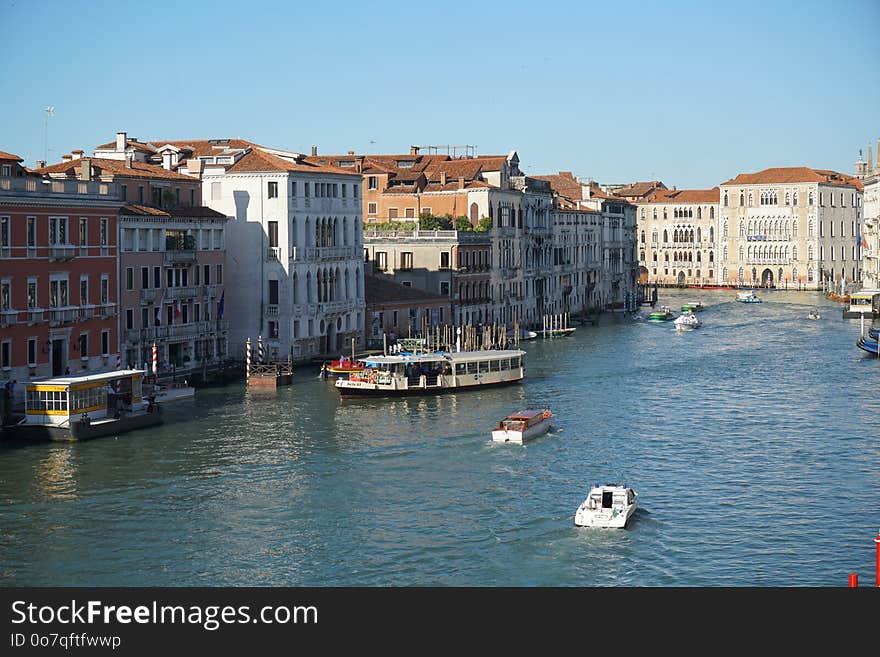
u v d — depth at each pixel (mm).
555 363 93312
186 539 43500
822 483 51344
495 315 121312
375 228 112938
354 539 43656
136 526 44938
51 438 58531
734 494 49656
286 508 47406
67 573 40125
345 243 97000
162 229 78062
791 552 42281
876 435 61406
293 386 78375
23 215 64312
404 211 120375
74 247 68125
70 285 68375
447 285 111562
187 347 80812
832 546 42906
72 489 49812
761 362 93312
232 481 51406
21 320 63875
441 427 64000
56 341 67250
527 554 42156
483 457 56469
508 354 80125
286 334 87750
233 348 88750
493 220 120250
